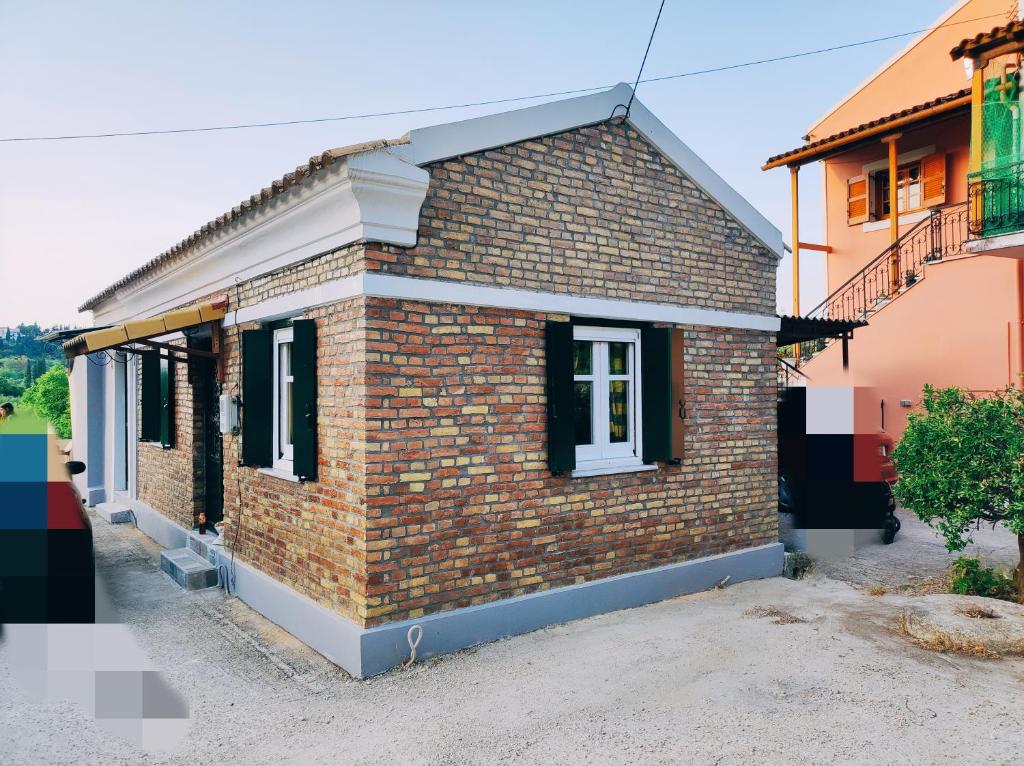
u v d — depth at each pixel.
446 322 5.49
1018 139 9.68
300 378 5.86
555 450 6.01
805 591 7.20
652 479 6.87
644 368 6.96
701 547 7.27
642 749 3.94
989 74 10.38
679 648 5.49
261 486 6.77
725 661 5.20
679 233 7.15
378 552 5.12
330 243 5.50
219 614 6.59
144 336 6.88
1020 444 5.99
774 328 7.97
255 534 6.89
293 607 5.96
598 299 6.43
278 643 5.81
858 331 13.29
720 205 7.52
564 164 6.25
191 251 7.81
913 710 4.33
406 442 5.26
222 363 7.70
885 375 12.80
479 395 5.67
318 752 4.00
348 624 5.21
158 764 3.90
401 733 4.20
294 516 6.13
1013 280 10.98
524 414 5.94
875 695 4.55
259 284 6.88
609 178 6.58
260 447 6.76
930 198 14.44
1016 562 8.14
